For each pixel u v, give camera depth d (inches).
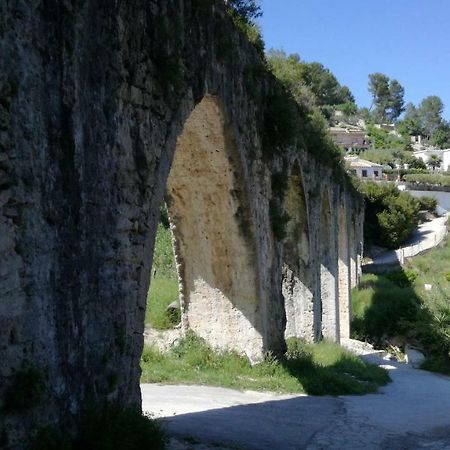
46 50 209.5
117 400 259.0
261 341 525.0
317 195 802.2
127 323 273.6
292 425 381.1
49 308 209.5
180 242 518.0
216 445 299.4
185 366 521.0
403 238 2160.4
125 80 270.4
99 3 246.1
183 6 335.0
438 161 3954.2
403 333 1263.5
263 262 530.6
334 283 979.9
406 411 490.0
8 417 189.2
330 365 685.3
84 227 233.9
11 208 193.9
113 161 260.4
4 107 190.1
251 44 488.4
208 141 440.1
